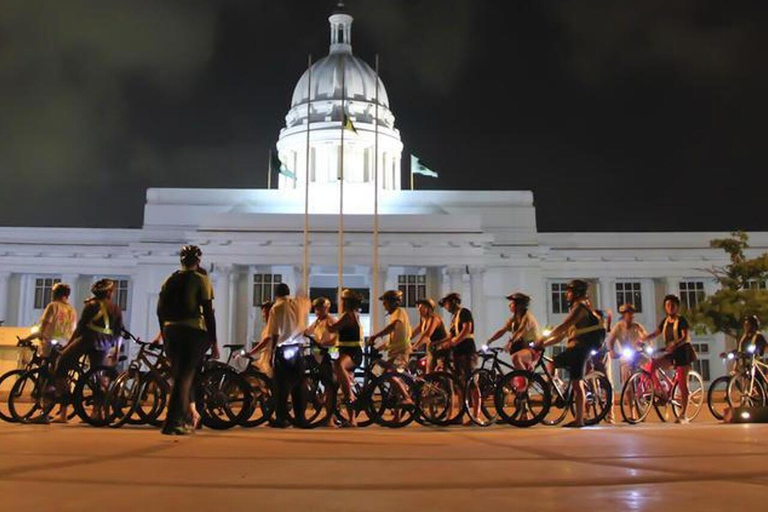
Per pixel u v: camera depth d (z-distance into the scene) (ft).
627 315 58.90
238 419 41.98
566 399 45.68
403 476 20.24
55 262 189.47
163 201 195.72
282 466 22.39
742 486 18.35
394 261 170.60
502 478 19.80
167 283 35.83
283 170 190.39
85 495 17.04
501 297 186.70
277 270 176.14
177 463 23.04
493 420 46.65
